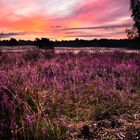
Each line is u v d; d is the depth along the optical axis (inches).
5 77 284.7
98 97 295.9
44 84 315.6
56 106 252.7
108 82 347.9
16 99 236.4
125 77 389.1
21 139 193.3
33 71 360.2
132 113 247.9
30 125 195.3
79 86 330.3
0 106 223.3
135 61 541.3
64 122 219.6
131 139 193.9
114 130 209.3
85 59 557.9
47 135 194.4
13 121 200.7
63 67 444.5
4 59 544.7
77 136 203.3
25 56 606.5
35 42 1026.1
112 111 251.4
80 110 253.1
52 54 645.3
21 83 287.9
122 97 284.8
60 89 297.6
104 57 589.0
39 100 243.6
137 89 343.9
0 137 193.2
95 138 200.2
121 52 681.0
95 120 234.8
